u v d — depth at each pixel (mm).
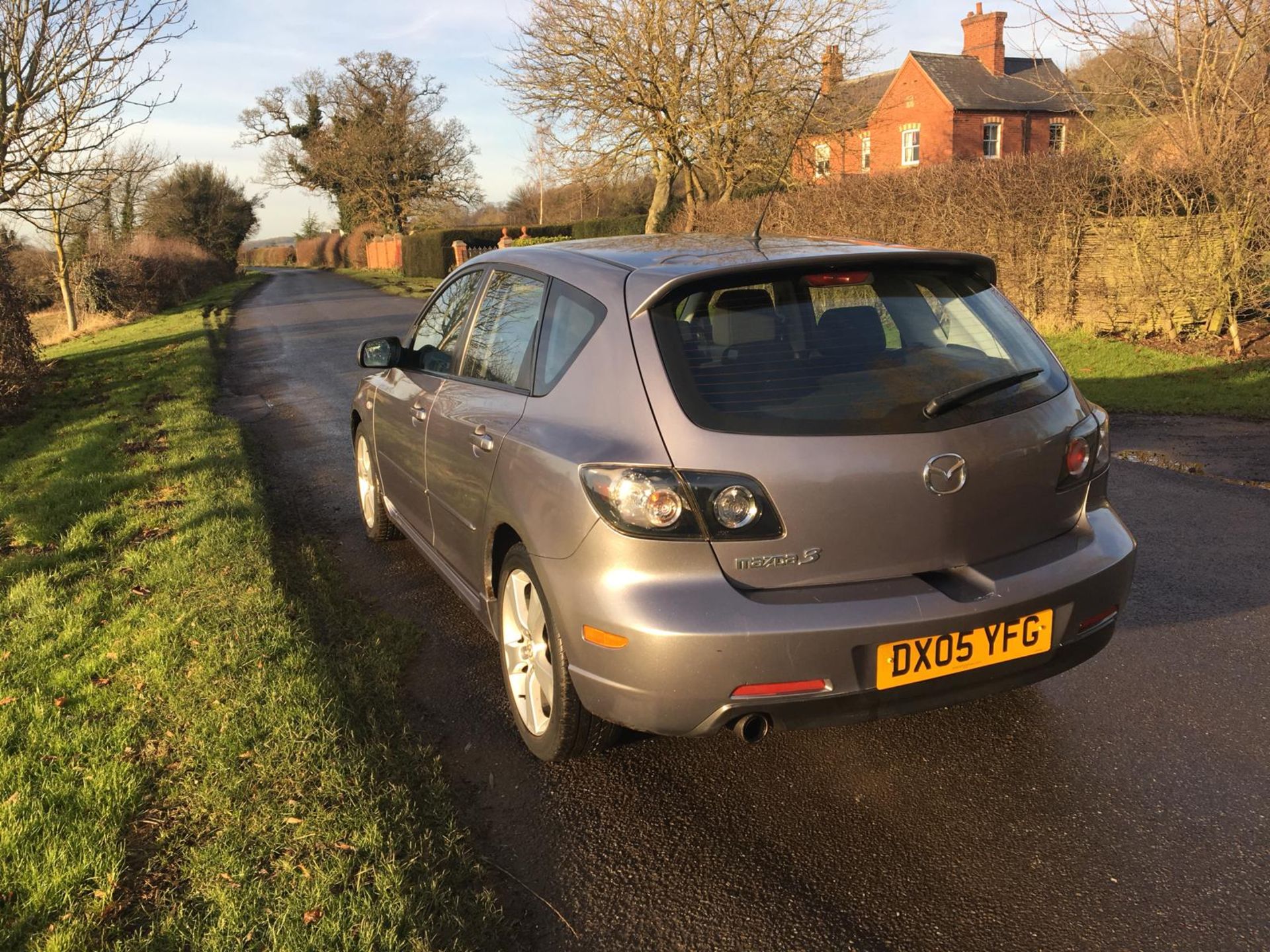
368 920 2307
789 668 2533
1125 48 11398
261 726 3279
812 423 2615
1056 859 2631
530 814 2922
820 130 25062
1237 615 4176
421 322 4938
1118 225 12133
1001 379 2814
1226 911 2400
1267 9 10344
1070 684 3641
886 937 2357
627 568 2582
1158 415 8539
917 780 3045
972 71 38656
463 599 3914
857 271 2984
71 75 13008
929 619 2596
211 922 2357
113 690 3619
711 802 2965
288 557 5367
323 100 65812
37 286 28328
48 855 2600
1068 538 2965
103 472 7410
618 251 3381
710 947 2346
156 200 56844
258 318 24750
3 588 4887
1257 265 10719
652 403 2662
